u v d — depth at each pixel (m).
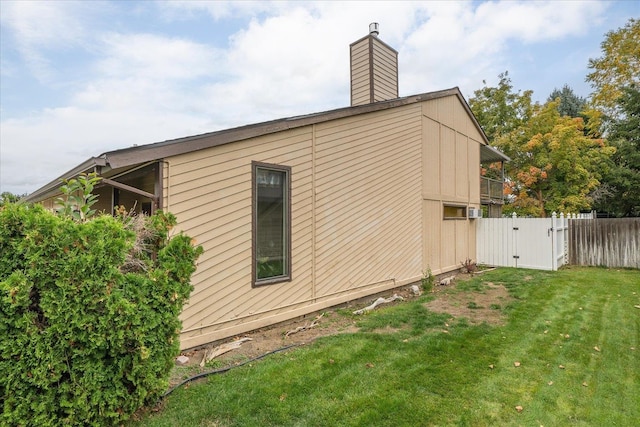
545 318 5.84
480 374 3.80
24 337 2.29
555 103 18.11
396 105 7.95
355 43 9.36
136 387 2.73
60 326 2.39
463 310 6.37
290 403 3.19
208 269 4.69
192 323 4.53
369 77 8.95
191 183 4.54
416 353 4.33
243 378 3.66
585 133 23.81
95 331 2.51
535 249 11.07
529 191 18.75
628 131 18.33
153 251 3.23
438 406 3.18
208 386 3.50
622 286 8.21
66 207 3.00
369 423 2.91
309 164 6.04
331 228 6.45
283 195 5.69
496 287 8.33
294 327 5.49
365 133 7.18
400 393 3.38
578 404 3.25
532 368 3.97
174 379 3.66
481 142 12.54
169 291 2.90
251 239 5.18
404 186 8.29
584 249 11.65
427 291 7.96
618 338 4.90
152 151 4.14
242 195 5.08
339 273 6.62
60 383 2.44
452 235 10.50
